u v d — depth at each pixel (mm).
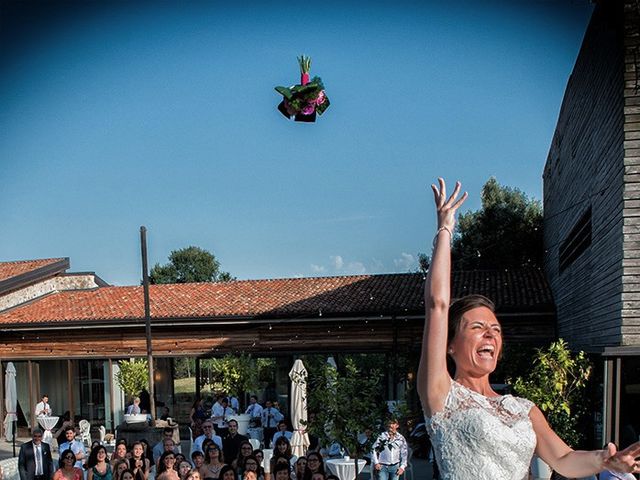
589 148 13648
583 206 14547
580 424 13469
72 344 24297
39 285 26797
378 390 10398
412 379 20516
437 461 2355
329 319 22297
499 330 2428
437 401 2322
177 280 57125
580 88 14828
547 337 21094
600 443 12938
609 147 11484
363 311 21938
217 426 18094
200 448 13555
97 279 28203
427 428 2371
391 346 22156
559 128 19016
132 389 23062
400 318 21844
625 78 10234
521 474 2293
